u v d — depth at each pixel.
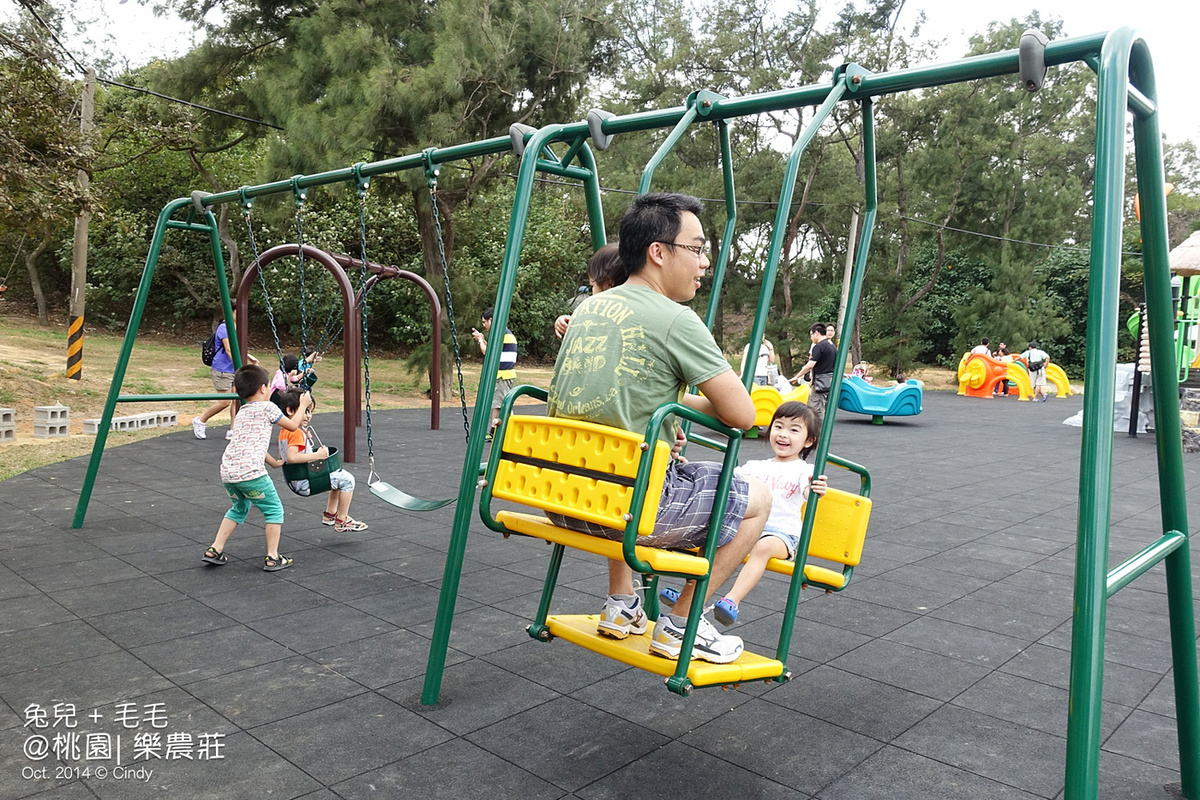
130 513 5.85
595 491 2.30
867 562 5.03
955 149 23.58
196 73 16.08
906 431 12.88
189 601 4.05
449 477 7.74
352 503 6.48
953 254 30.53
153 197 24.52
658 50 23.59
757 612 4.05
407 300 25.73
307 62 14.09
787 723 2.88
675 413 2.26
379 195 15.30
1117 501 7.18
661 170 22.38
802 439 3.37
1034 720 2.92
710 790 2.43
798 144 2.66
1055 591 4.47
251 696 3.00
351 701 2.98
